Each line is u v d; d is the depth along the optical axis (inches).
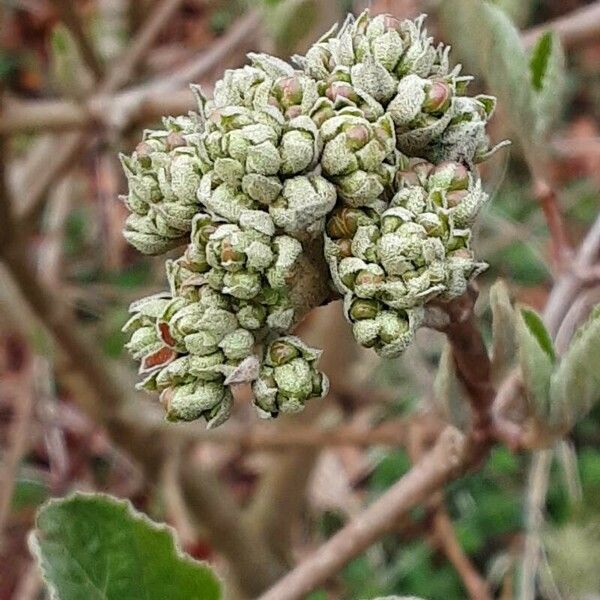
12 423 24.6
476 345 9.5
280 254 8.3
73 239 27.2
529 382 9.6
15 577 24.3
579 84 33.7
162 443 17.2
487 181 11.8
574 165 28.2
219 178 8.3
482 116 8.8
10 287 17.2
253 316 8.5
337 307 19.0
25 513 24.2
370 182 8.3
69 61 15.4
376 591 22.1
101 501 9.0
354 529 11.3
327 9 13.2
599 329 9.4
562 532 13.7
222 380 8.5
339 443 16.8
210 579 9.0
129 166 8.8
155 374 8.6
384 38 8.6
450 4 11.0
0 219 15.1
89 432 20.2
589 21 14.5
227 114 8.3
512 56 10.6
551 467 23.2
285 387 8.5
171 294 8.7
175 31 27.4
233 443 17.4
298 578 11.4
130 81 17.2
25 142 23.3
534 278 26.2
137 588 8.9
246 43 17.7
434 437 16.4
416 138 8.6
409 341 8.4
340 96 8.4
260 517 20.1
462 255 8.4
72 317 16.5
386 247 8.3
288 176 8.3
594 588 13.6
